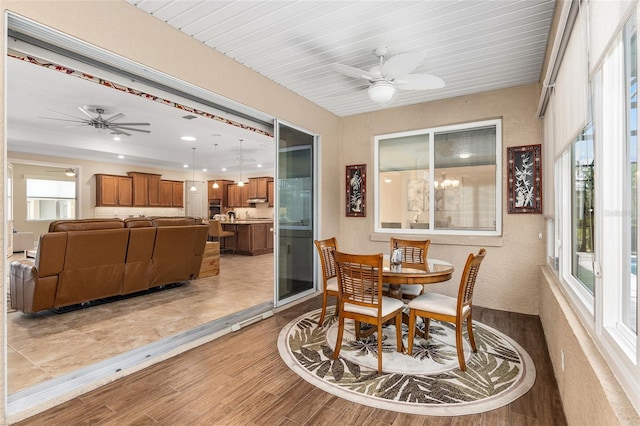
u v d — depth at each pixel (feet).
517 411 6.37
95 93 14.49
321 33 9.26
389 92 9.19
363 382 7.47
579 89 5.88
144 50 8.25
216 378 7.65
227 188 38.75
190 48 9.43
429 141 15.02
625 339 4.12
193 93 10.07
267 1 7.82
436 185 14.88
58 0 6.67
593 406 4.25
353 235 16.79
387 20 8.56
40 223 31.24
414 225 15.47
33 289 10.82
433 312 8.47
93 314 11.86
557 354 7.36
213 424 6.01
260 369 8.07
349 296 8.50
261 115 12.36
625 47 4.12
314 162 15.48
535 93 12.45
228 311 12.23
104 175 28.94
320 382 7.46
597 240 4.74
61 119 18.02
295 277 14.32
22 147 23.08
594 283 4.87
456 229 14.39
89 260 11.96
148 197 32.50
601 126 4.65
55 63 7.48
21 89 14.11
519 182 12.66
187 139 23.58
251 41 9.70
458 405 6.58
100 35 7.37
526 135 12.57
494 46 9.84
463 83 12.55
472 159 14.10
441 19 8.49
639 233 3.14
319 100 14.69
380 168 16.40
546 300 9.75
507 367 8.13
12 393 6.63
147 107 16.30
